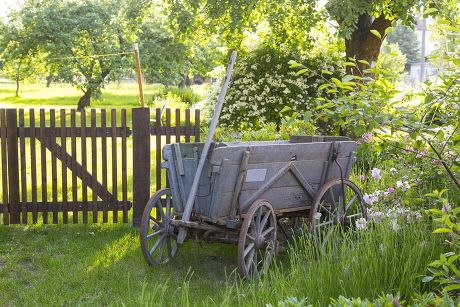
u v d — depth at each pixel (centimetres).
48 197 898
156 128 707
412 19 1177
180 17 1334
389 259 411
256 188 531
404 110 383
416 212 481
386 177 664
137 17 1411
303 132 930
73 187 711
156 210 705
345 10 1092
